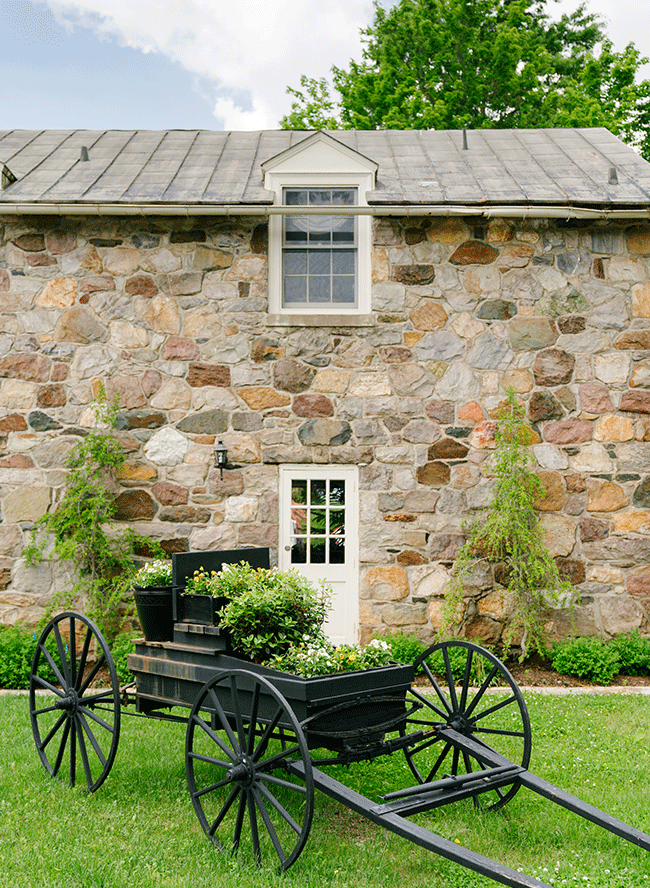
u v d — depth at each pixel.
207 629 4.35
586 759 4.99
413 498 7.86
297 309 8.20
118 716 4.33
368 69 18.73
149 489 7.89
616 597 7.80
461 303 8.00
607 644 7.46
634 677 7.34
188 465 7.90
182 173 8.63
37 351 7.97
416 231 8.05
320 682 3.68
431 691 6.81
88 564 7.77
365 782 4.62
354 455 7.88
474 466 7.89
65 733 4.68
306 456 7.88
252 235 8.05
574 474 7.89
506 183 8.30
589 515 7.86
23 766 4.87
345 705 3.76
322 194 8.34
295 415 7.93
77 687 4.62
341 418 7.93
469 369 7.96
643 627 7.78
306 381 7.94
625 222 8.05
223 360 7.96
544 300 8.01
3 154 9.30
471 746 4.11
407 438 7.90
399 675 4.07
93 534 7.59
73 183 8.27
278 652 4.30
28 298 8.00
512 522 7.48
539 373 7.95
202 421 7.93
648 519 7.84
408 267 8.02
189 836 3.82
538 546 7.44
